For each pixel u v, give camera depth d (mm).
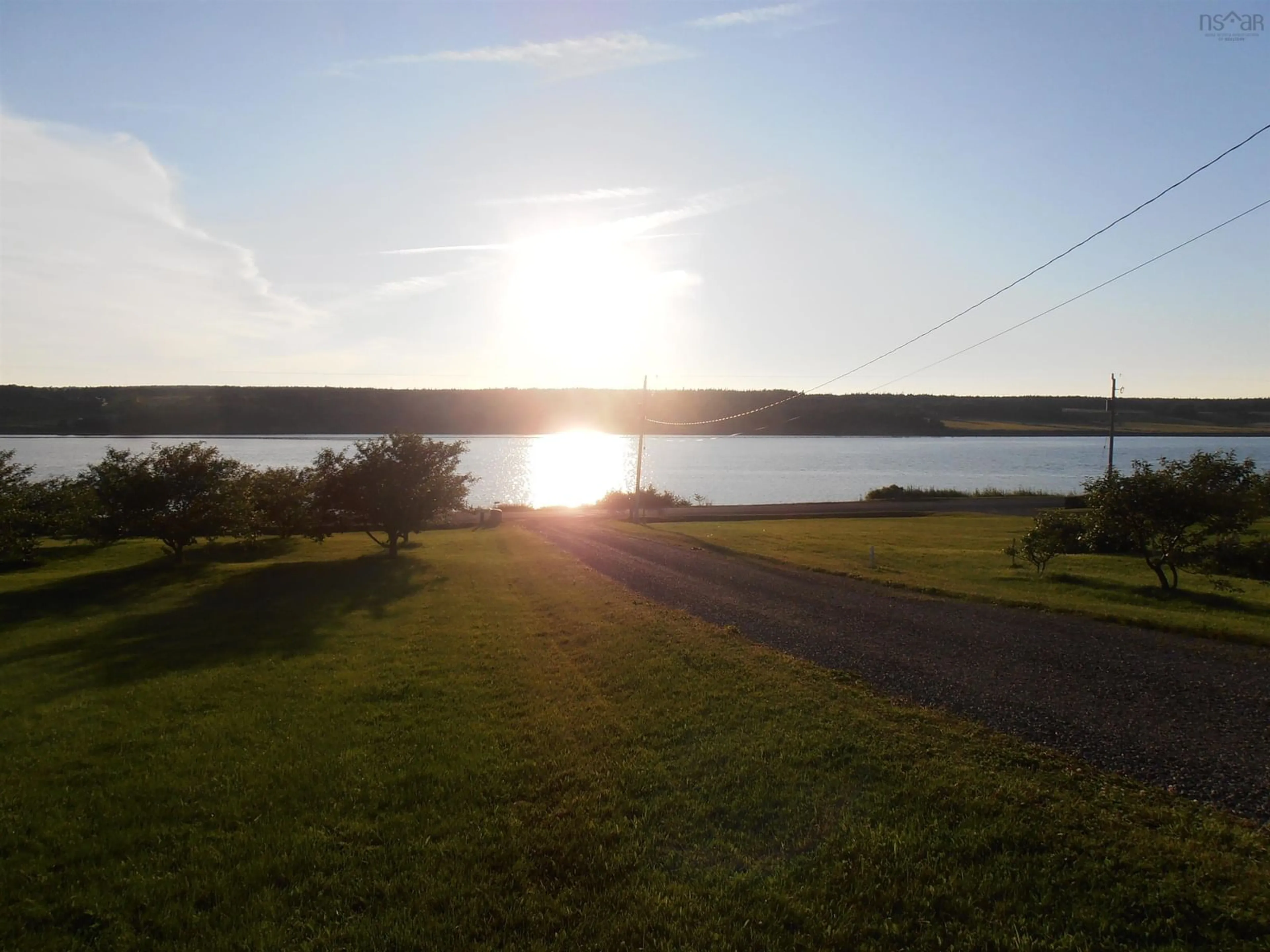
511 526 43156
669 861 4766
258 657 11844
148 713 8883
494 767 6543
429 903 4453
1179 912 3857
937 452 157000
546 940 4047
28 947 4262
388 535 33469
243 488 26531
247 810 5945
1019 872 4309
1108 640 10492
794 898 4246
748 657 9664
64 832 5691
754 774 5957
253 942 4180
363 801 5996
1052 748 6191
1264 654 9547
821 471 107000
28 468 25562
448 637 12781
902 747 6227
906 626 11633
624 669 9609
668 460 132125
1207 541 17219
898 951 3770
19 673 11578
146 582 22844
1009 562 22266
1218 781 5457
